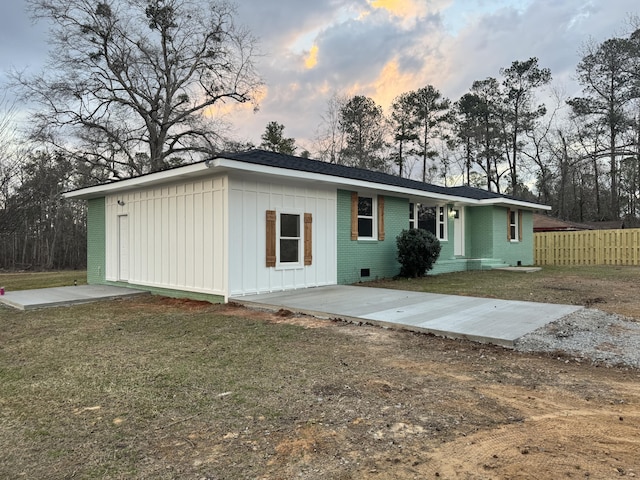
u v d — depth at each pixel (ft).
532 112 116.06
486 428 10.21
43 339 20.49
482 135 120.16
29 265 110.11
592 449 9.14
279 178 32.19
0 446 9.68
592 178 115.65
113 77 82.94
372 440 9.64
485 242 60.34
